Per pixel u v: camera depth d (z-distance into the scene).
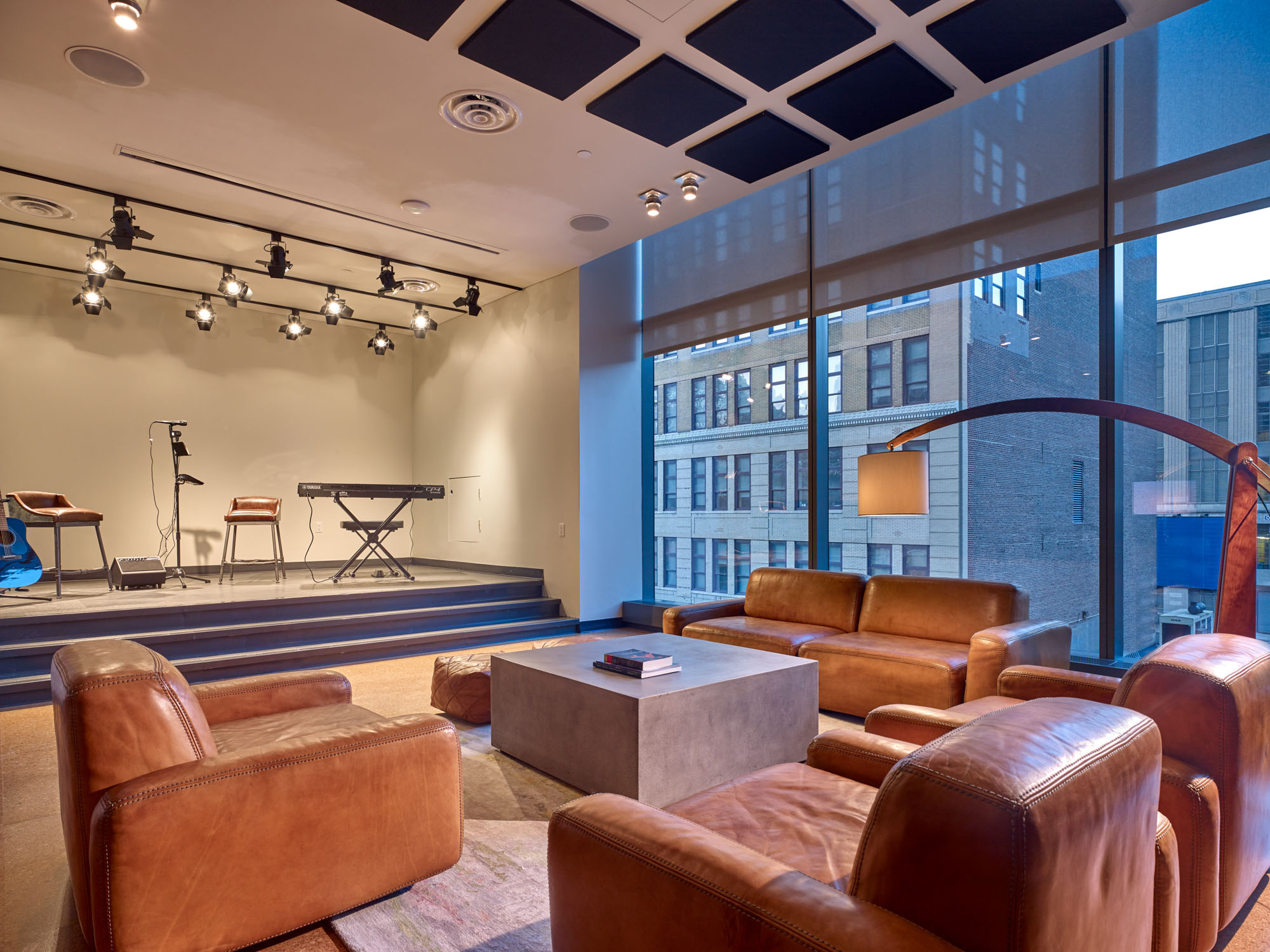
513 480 6.80
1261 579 3.28
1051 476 4.11
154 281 6.50
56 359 6.46
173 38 3.00
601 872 1.14
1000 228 3.99
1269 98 3.13
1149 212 3.47
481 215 4.91
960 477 4.75
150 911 1.47
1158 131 3.44
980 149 4.10
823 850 1.39
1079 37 3.00
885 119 3.65
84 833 1.50
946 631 3.70
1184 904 1.53
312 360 7.85
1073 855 0.86
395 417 8.38
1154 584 3.61
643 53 3.14
